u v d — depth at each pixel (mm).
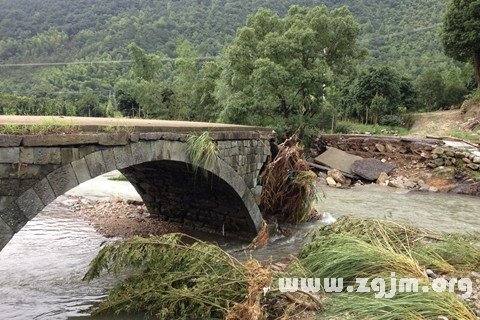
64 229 12156
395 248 7934
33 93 58250
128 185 20219
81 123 7102
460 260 7902
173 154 8789
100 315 6984
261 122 24156
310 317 6258
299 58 24406
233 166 10805
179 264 7176
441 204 17859
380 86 40875
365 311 6039
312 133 25953
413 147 24625
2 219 5719
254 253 10680
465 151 22688
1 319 6734
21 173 5891
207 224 12742
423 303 5824
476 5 31625
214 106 35719
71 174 6570
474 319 5645
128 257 6934
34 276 8633
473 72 43656
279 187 12539
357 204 17344
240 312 6086
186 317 6766
